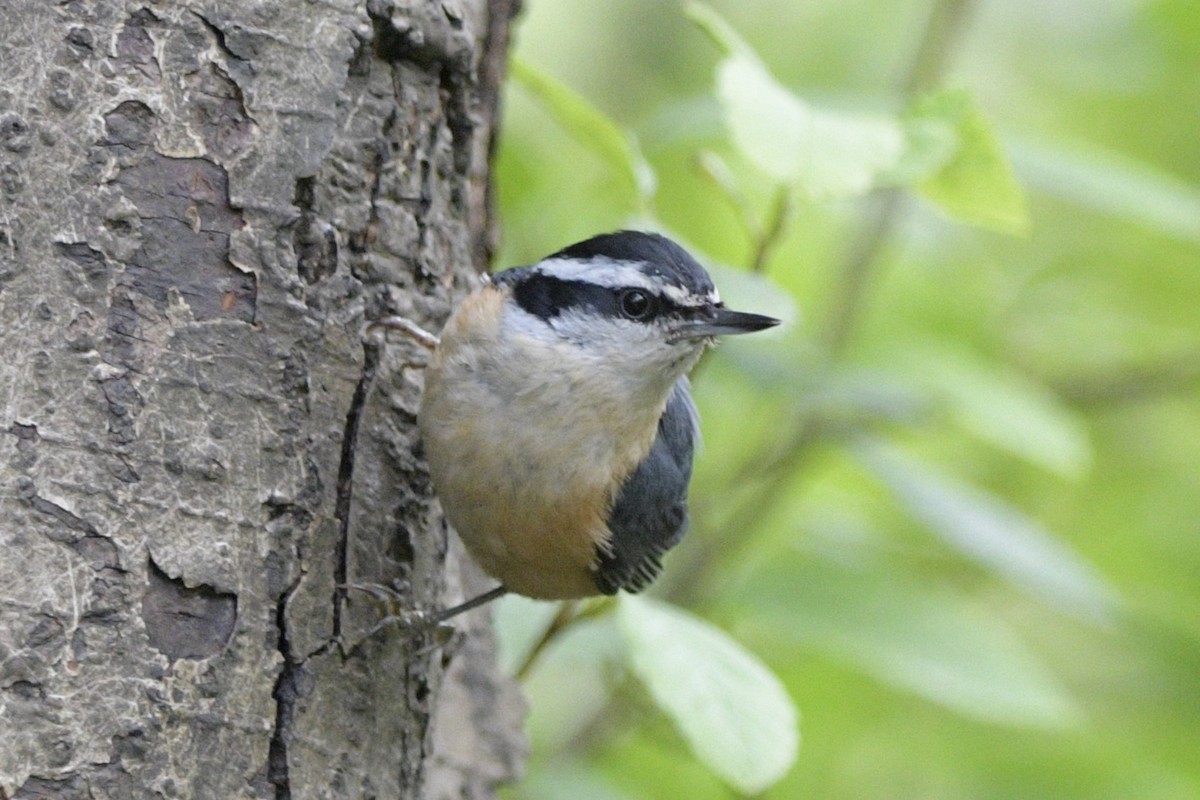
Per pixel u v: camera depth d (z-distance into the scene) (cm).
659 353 684
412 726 661
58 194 538
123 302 548
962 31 1201
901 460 1012
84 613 529
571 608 803
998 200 769
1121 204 978
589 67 1552
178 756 549
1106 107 1373
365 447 636
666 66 1520
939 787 1201
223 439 566
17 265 529
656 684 657
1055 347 1376
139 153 554
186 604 555
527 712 824
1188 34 1283
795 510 1163
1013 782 1175
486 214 791
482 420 658
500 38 778
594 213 1074
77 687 526
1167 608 1250
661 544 755
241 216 575
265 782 577
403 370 669
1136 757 1177
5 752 512
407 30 634
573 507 679
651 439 718
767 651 1137
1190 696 1207
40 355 530
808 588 948
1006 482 1366
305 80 591
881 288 1294
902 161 697
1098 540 1331
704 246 1291
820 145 685
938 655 908
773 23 1505
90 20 546
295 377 588
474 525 685
